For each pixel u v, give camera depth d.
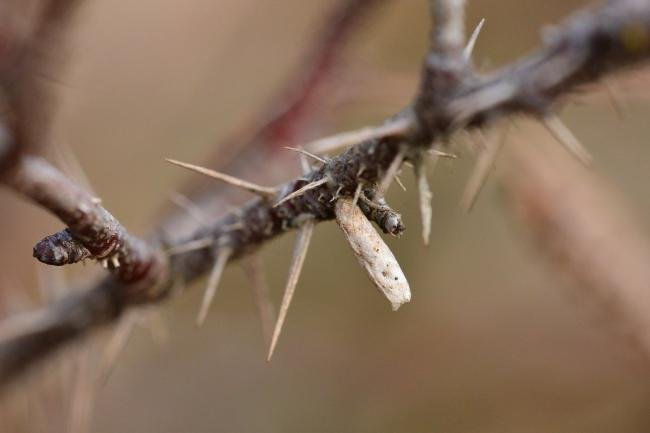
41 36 0.11
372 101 0.16
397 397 0.22
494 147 0.11
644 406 0.21
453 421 0.22
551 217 0.16
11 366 0.14
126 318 0.14
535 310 0.22
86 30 0.22
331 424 0.22
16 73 0.11
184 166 0.12
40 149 0.11
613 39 0.10
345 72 0.16
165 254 0.13
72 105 0.22
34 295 0.21
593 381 0.21
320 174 0.11
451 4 0.11
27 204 0.21
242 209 0.13
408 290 0.11
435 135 0.11
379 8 0.16
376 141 0.11
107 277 0.14
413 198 0.22
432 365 0.22
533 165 0.16
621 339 0.16
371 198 0.11
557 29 0.11
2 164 0.11
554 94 0.11
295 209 0.12
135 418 0.22
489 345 0.22
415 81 0.16
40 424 0.16
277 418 0.22
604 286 0.15
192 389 0.22
